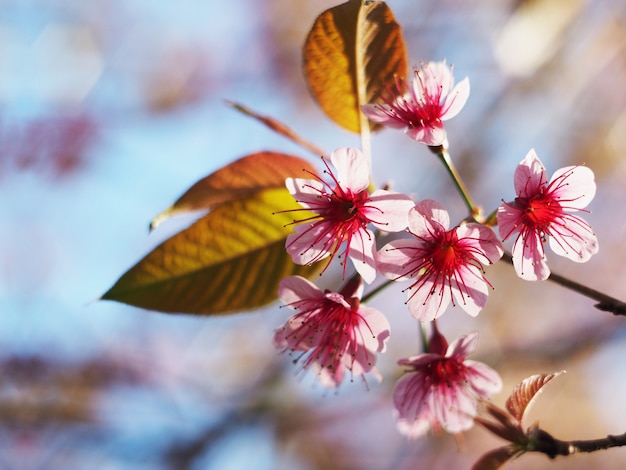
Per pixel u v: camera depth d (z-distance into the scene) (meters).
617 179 0.86
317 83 0.42
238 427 0.76
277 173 0.41
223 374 0.80
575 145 0.86
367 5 0.40
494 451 0.39
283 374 0.78
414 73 0.42
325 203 0.40
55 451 0.76
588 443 0.39
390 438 0.76
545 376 0.39
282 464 0.75
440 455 0.75
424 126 0.41
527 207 0.40
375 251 0.40
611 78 0.84
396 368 0.76
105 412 0.77
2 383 0.76
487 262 0.40
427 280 0.40
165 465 0.75
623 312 0.38
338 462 0.75
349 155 0.40
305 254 0.40
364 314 0.41
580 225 0.40
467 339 0.41
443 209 0.40
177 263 0.41
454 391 0.41
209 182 0.41
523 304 0.80
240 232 0.41
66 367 0.79
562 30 0.75
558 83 0.83
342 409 0.77
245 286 0.41
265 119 0.42
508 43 0.77
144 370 0.80
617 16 0.82
